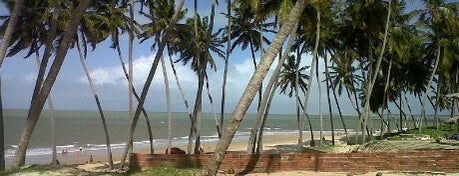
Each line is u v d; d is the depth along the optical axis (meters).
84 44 28.75
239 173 14.84
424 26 37.28
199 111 28.09
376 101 48.38
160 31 30.56
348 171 14.62
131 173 14.89
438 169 14.08
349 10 29.47
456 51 41.09
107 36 28.66
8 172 14.21
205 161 15.11
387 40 32.88
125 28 28.20
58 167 14.87
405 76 45.25
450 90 55.19
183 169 14.98
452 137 24.08
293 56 40.59
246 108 13.58
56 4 19.12
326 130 96.75
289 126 121.62
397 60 40.66
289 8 19.58
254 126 20.78
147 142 57.34
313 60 25.73
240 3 27.11
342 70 46.09
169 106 30.16
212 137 68.06
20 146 16.80
